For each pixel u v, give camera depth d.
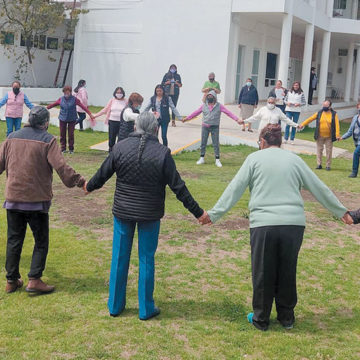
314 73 24.62
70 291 5.56
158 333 4.73
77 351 4.38
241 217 8.57
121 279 4.98
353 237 7.89
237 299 5.49
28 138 5.26
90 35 23.56
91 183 5.04
